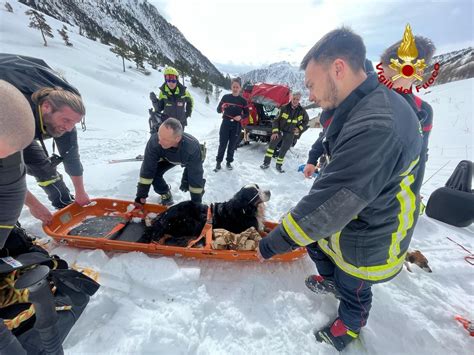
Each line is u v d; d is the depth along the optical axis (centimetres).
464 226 352
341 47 128
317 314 210
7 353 115
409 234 159
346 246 161
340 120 143
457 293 243
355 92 135
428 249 302
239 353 177
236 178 521
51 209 329
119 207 330
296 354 180
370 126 121
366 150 120
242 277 245
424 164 154
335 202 126
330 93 140
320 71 136
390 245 155
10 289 147
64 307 163
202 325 193
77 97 228
